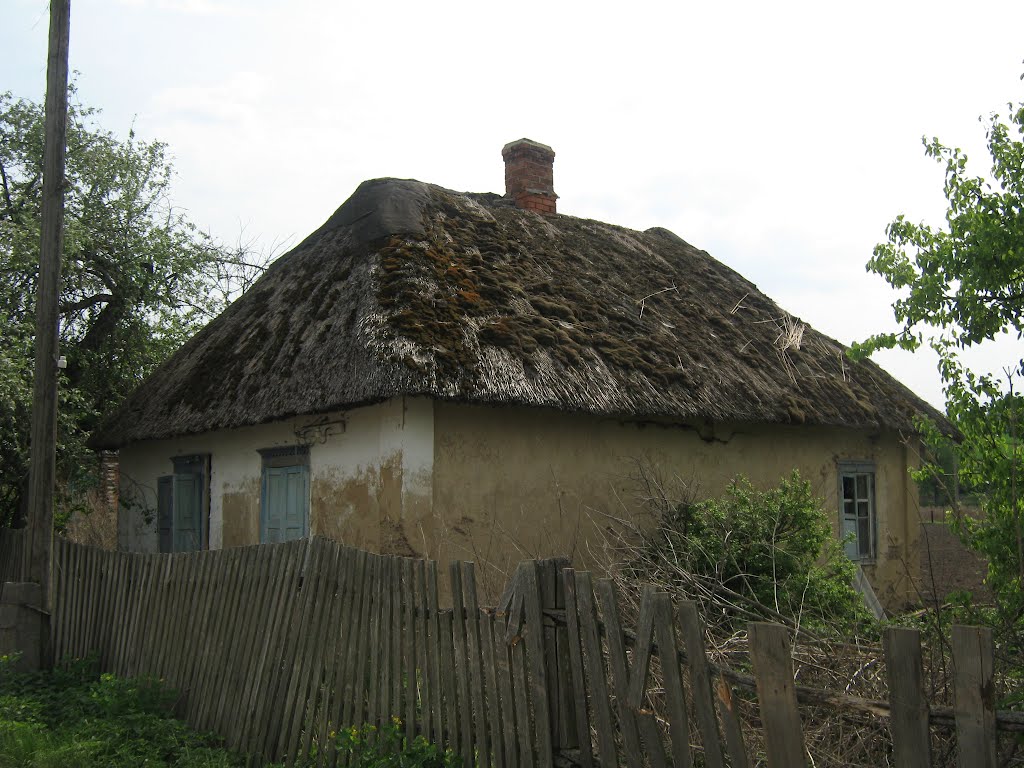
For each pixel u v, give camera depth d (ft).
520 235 33.71
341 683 15.51
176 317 42.78
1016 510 13.01
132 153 40.93
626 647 11.43
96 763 16.62
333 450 25.72
